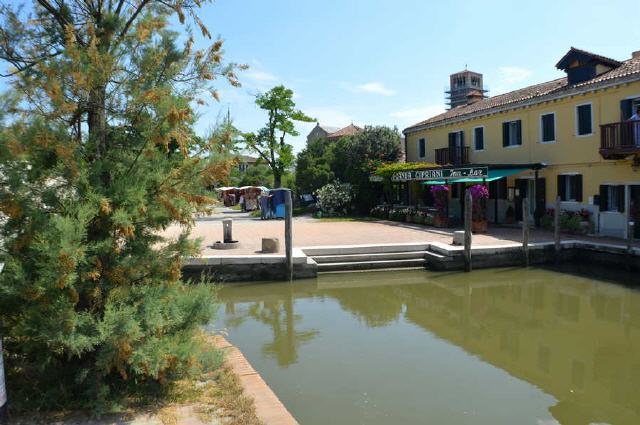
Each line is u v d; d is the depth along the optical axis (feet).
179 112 15.38
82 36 16.98
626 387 22.97
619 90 60.95
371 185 106.73
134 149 16.61
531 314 36.29
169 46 16.88
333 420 19.47
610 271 50.37
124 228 15.10
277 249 51.34
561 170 70.64
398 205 103.35
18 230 15.07
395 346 28.89
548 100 71.61
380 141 118.01
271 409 16.37
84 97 15.70
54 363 15.72
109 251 15.99
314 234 69.21
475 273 50.19
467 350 28.19
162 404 16.12
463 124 92.84
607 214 62.85
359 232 71.00
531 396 21.88
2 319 15.90
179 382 17.80
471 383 23.30
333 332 31.71
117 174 16.34
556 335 31.22
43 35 16.76
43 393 15.66
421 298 41.45
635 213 58.59
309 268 48.11
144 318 15.79
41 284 14.24
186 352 16.57
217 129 17.15
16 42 16.24
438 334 31.37
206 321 18.52
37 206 15.06
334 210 107.65
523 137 77.97
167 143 16.02
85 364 16.38
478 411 20.36
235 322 34.32
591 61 67.51
